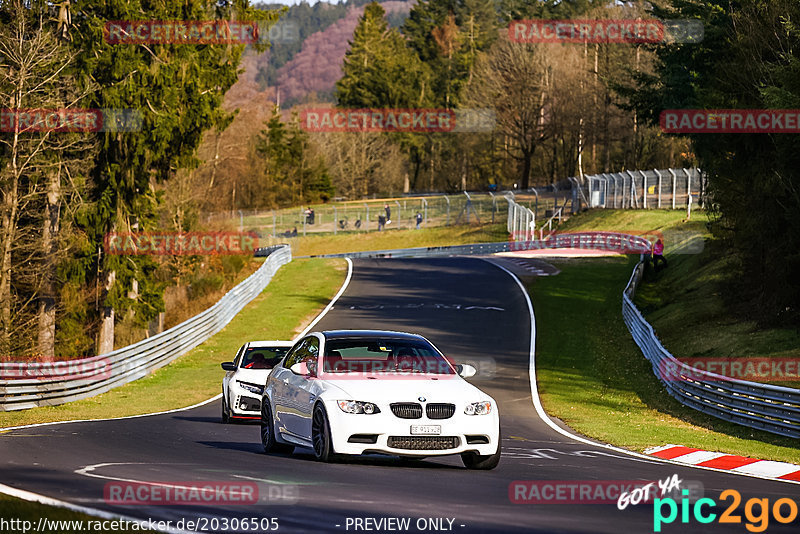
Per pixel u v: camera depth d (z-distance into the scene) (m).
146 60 86.62
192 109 89.25
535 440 37.44
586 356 71.50
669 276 104.25
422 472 23.69
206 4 91.69
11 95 79.81
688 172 132.38
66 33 84.00
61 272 86.69
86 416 47.41
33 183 83.00
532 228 153.75
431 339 76.75
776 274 64.75
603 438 39.62
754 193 67.25
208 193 169.12
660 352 61.38
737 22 71.25
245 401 41.44
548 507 18.75
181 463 24.38
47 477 20.50
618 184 159.62
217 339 83.69
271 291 107.06
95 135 84.88
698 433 42.94
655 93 93.19
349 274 117.75
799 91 58.78
